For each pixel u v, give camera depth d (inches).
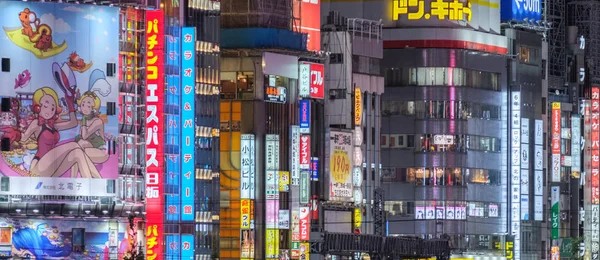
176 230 6761.8
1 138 6378.0
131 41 6624.0
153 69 6624.0
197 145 6948.8
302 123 7529.5
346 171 7810.0
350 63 7839.6
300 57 7598.4
